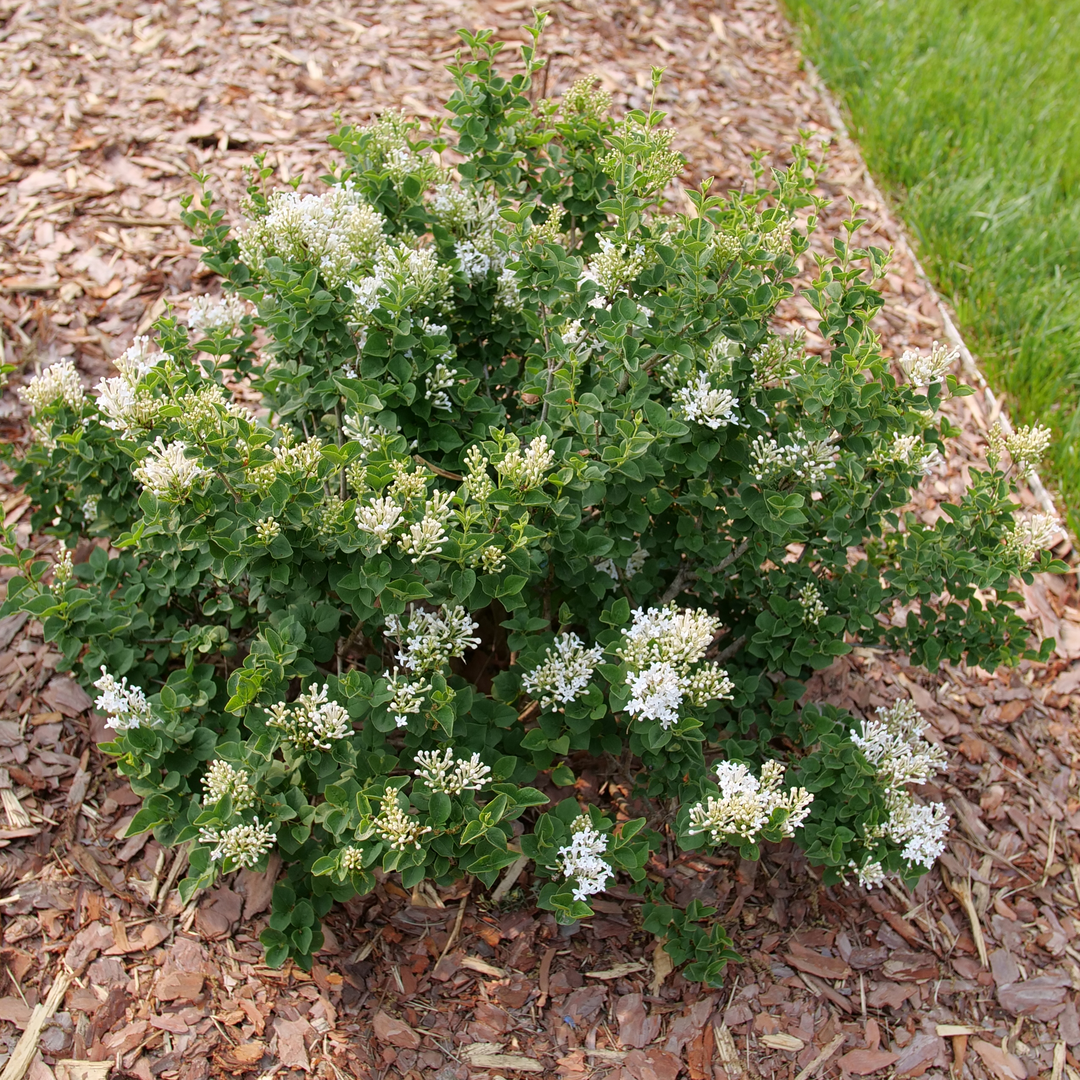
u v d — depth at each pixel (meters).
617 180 3.02
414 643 2.59
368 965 2.92
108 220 4.73
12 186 4.79
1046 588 4.47
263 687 2.57
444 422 2.99
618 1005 2.93
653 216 3.23
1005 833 3.63
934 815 3.27
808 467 2.96
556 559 2.80
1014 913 3.40
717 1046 2.88
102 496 3.21
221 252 3.30
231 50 5.68
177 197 4.88
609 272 2.87
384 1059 2.71
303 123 5.35
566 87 5.84
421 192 3.38
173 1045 2.66
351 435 2.90
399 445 2.69
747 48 6.79
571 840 2.66
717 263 2.91
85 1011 2.70
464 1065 2.74
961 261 5.69
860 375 2.91
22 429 4.00
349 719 2.56
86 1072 2.59
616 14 6.60
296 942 2.64
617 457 2.62
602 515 2.87
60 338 4.27
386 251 2.90
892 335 5.22
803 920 3.24
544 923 3.09
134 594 2.97
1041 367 5.03
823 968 3.12
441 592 2.63
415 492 2.55
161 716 2.70
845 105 6.58
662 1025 2.90
